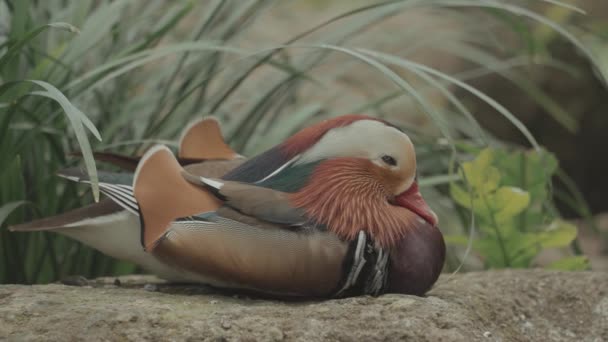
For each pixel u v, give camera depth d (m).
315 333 3.30
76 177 3.42
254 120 3.76
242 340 3.29
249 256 3.33
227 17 3.76
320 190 3.35
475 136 3.98
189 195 3.35
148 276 3.52
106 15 3.58
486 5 3.59
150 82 3.77
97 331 3.28
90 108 3.73
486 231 3.64
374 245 3.35
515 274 3.53
